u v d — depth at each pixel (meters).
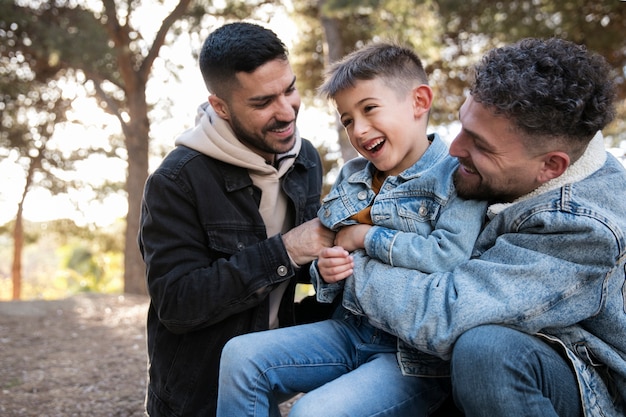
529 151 1.34
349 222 1.68
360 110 1.68
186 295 1.72
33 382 3.85
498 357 1.27
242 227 1.86
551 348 1.38
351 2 7.18
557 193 1.37
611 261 1.30
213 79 1.84
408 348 1.54
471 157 1.42
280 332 1.68
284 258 1.72
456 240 1.48
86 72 10.33
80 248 17.83
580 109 1.29
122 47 9.88
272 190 1.95
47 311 7.12
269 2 10.77
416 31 7.62
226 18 10.82
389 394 1.49
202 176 1.84
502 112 1.32
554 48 1.35
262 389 1.57
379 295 1.48
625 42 7.58
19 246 15.94
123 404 3.31
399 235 1.53
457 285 1.39
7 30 9.80
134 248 10.40
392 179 1.68
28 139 14.23
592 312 1.35
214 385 1.83
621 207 1.37
